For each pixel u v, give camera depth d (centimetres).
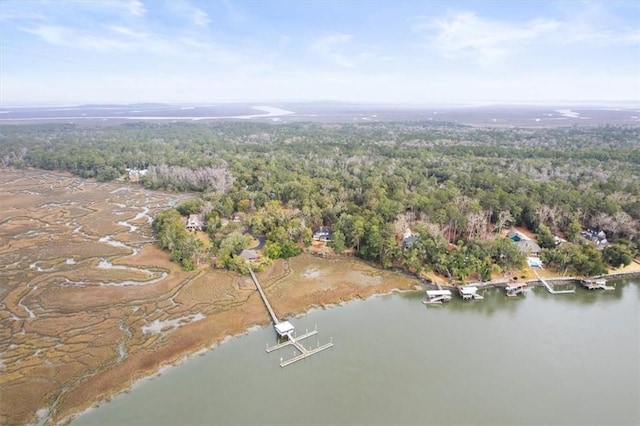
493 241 9256
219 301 7775
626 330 7050
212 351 6297
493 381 5706
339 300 7950
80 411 5066
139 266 9356
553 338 6788
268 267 9269
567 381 5725
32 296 7962
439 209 11188
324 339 6662
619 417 5088
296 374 5791
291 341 6469
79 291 8150
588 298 8200
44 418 4962
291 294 8088
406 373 5841
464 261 8638
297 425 4875
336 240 9925
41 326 6919
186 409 5106
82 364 5925
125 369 5809
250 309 7506
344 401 5281
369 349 6406
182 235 10225
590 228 11225
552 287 8575
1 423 4869
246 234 11094
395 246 9250
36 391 5381
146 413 5041
